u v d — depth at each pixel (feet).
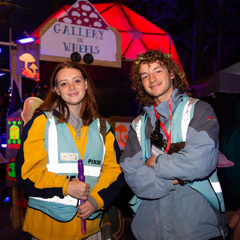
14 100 13.53
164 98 6.96
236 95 15.26
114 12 20.93
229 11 36.55
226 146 12.89
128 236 12.62
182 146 6.29
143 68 6.95
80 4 13.97
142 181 6.21
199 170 5.80
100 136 7.04
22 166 6.24
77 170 6.48
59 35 13.58
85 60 13.93
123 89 23.35
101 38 14.29
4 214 16.39
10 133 13.15
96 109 7.45
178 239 5.96
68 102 6.75
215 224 6.10
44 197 6.09
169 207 6.27
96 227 6.78
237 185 12.54
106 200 6.58
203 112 6.37
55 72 7.04
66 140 6.55
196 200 6.15
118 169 7.18
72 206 6.35
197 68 29.17
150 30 21.07
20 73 13.48
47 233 6.31
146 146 6.82
